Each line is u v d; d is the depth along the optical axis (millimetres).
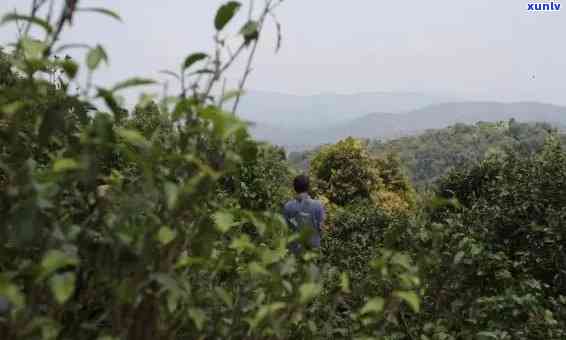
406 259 2248
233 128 1575
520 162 7590
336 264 6293
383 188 18250
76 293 1812
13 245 1680
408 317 4004
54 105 1772
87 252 1646
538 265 5629
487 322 4066
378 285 2809
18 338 1473
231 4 1727
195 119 1710
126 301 1658
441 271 3875
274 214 2168
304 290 1896
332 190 17500
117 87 1602
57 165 1479
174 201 1529
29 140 1873
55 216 1657
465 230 5609
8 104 1684
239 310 2105
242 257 2361
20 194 1534
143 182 1835
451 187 9656
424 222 3801
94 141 1527
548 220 5895
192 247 1822
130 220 1788
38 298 1525
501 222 6340
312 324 2525
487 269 4605
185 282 1770
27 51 1602
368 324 2412
